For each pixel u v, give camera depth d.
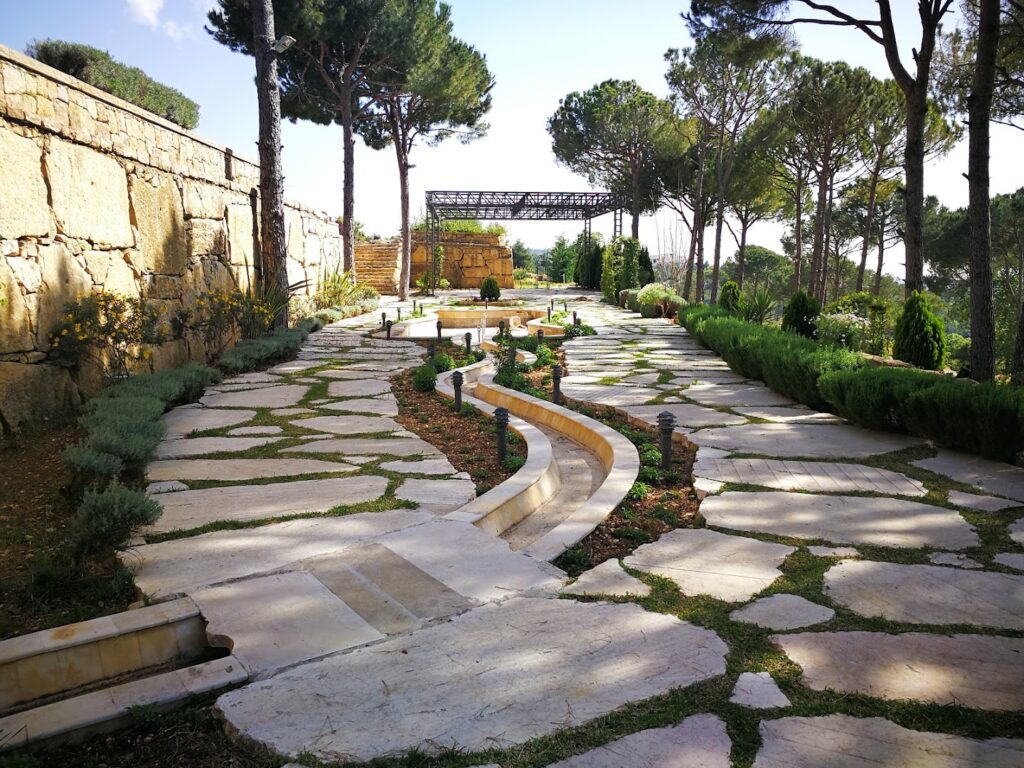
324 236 18.98
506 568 3.11
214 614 2.66
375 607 2.74
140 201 7.97
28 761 1.88
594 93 30.59
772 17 12.62
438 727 1.97
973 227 8.30
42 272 5.99
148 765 1.92
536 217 34.50
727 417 6.46
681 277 32.34
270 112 11.74
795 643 2.41
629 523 3.80
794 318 11.88
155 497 4.09
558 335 14.43
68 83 6.39
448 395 7.68
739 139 26.38
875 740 1.86
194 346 9.54
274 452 5.23
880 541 3.41
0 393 5.32
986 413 4.80
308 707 2.08
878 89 22.97
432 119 24.39
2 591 2.88
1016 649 2.35
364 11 18.09
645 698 2.09
